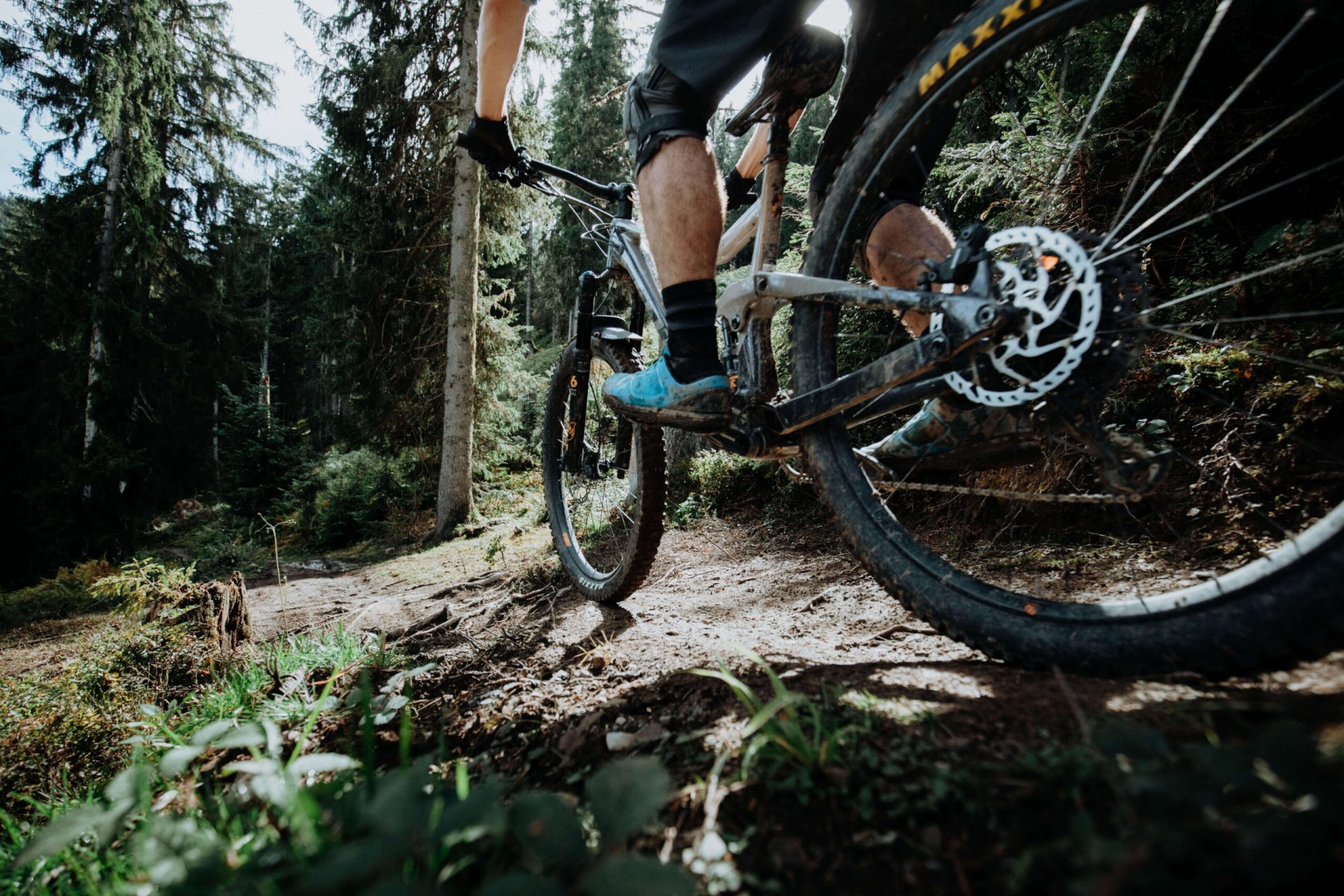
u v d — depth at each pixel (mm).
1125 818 585
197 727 1646
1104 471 1035
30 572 12125
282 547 10828
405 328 9867
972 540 2268
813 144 8531
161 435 13461
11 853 1154
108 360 12664
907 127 1134
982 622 1041
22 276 13133
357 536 10578
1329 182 2203
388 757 1237
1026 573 1755
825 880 657
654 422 1405
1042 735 796
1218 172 915
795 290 1256
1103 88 1011
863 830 709
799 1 1129
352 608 4016
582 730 1112
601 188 2004
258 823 894
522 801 667
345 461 11945
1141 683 880
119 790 824
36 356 13406
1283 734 528
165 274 13922
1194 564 1481
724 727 977
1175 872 509
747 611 2039
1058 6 965
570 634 1886
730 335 1426
